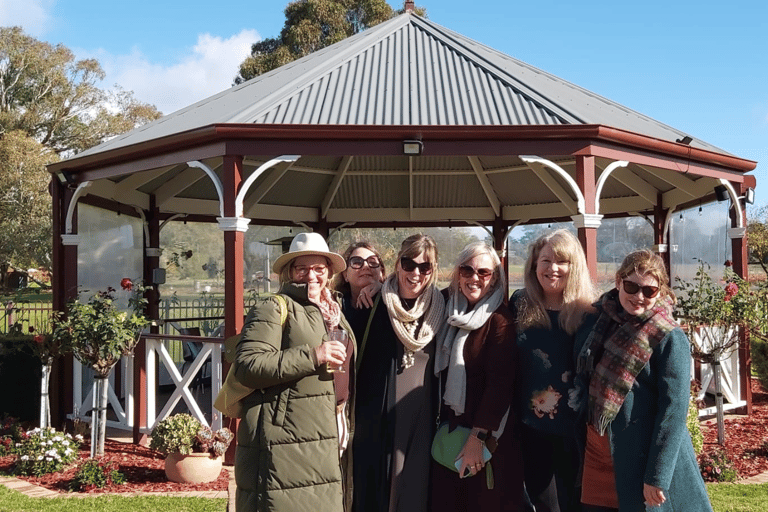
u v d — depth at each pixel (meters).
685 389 2.71
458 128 6.23
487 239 16.20
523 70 8.53
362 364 3.17
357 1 28.11
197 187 10.05
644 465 2.75
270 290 12.58
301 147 6.25
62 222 7.62
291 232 12.88
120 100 37.34
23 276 21.70
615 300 2.94
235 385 2.77
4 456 6.43
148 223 9.62
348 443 3.07
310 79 7.52
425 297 3.10
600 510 2.91
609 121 7.00
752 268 21.88
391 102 6.93
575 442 3.10
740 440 6.89
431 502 3.04
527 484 3.14
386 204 11.62
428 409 3.06
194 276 15.05
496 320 3.02
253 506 2.65
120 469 5.98
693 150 7.37
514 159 9.84
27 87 34.28
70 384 7.42
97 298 6.45
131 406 7.14
